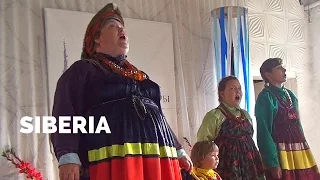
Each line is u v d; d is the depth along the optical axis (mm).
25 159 2842
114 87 1597
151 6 3564
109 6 1771
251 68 4074
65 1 3164
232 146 2902
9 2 2951
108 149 1543
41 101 2984
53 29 3059
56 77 3025
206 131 2955
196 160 2623
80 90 1582
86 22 3191
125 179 1487
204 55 3789
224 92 3061
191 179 2293
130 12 3457
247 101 3594
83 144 1606
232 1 4043
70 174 1450
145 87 1691
